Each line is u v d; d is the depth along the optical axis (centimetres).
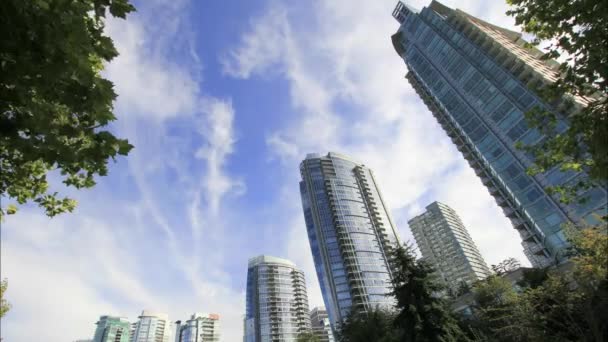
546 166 757
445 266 12150
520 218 5706
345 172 12769
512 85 4919
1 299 1138
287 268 13912
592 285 1762
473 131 5575
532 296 2058
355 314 4284
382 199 12812
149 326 15625
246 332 11981
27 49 316
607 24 595
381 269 9956
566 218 3906
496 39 5584
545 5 671
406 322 2328
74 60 332
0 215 603
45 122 349
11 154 463
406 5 8731
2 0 300
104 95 354
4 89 331
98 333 14738
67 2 326
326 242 10525
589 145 649
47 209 637
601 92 641
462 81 5947
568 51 655
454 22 6438
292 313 12469
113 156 373
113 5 376
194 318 15025
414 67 7388
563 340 1881
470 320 2797
